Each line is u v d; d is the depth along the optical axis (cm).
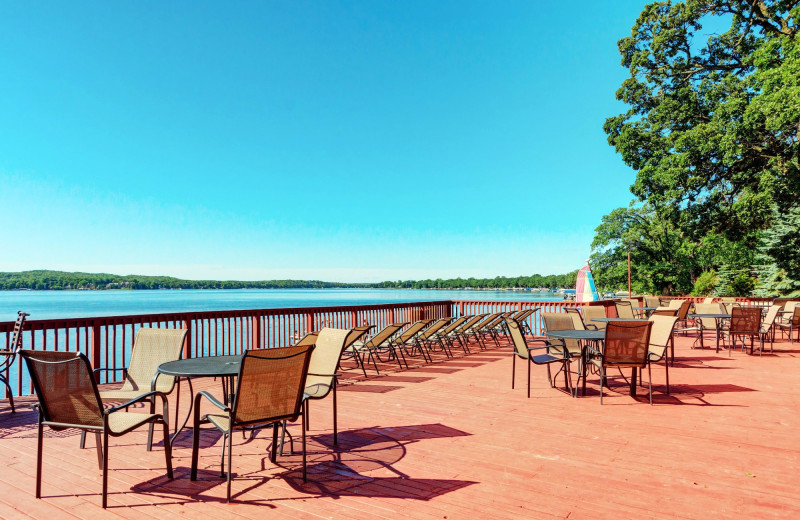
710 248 3466
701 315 914
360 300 10838
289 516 243
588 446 355
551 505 251
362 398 535
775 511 242
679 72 1969
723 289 2878
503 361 811
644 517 236
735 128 1566
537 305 1241
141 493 277
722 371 682
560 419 436
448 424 423
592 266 3988
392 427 415
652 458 327
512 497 263
